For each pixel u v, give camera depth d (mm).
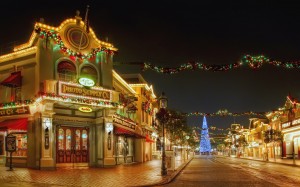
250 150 107750
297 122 62781
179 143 69625
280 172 31078
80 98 29266
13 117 29359
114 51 33312
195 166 42250
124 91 43469
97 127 33219
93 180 20906
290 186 19031
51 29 28859
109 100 31531
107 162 32344
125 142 42750
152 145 60594
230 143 124750
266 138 69812
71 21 30297
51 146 27812
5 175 22703
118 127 35219
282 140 71562
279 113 72875
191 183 21031
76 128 32344
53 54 29203
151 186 19406
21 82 29188
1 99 30688
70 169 29375
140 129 48344
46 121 27734
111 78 33250
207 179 23719
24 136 29766
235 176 26203
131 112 43562
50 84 27609
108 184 19062
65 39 29812
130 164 40531
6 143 26219
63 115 31172
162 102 28000
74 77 30562
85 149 32781
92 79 31234
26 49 28984
